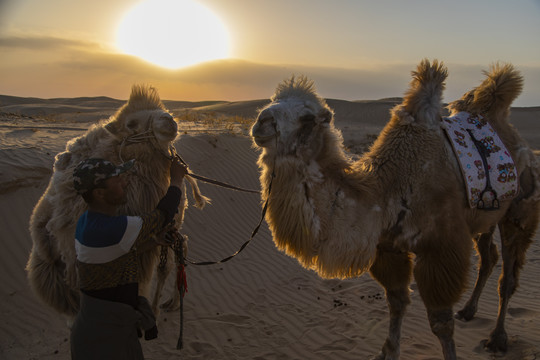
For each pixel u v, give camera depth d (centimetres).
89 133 476
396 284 452
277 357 508
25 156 916
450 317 411
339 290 695
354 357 496
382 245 430
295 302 662
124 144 450
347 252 386
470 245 416
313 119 375
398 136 426
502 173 452
